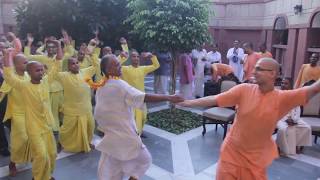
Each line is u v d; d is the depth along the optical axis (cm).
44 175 381
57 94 570
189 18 621
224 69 839
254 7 1311
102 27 821
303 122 539
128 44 866
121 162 323
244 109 255
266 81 249
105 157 326
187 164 476
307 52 897
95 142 557
